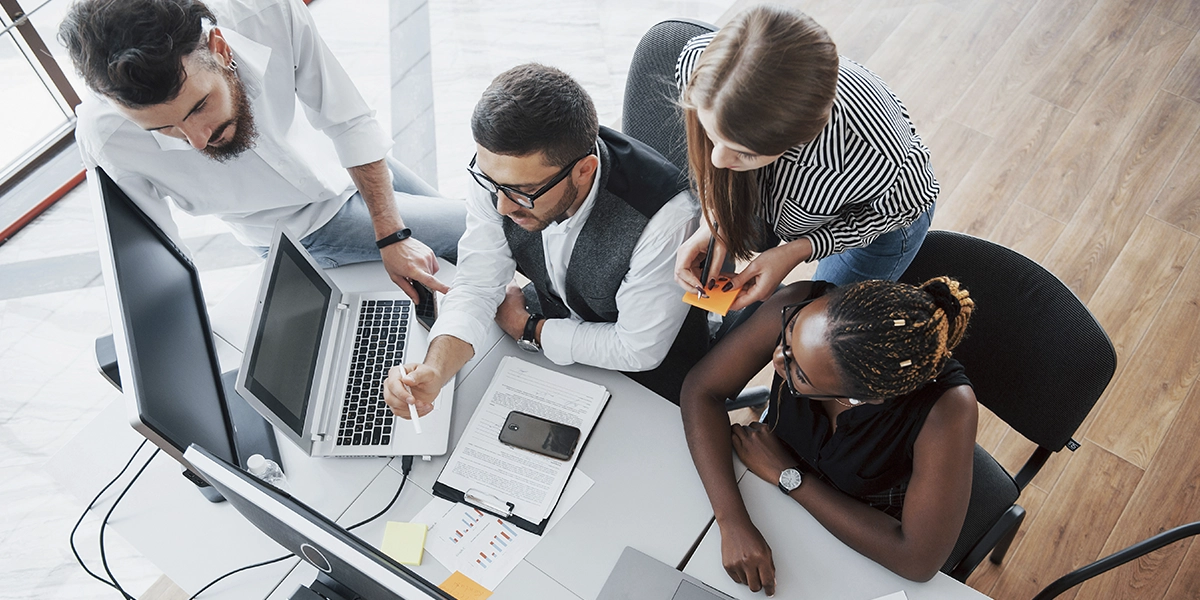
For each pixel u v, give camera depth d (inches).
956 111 115.7
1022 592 79.8
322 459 58.3
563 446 57.5
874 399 48.1
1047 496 85.4
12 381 98.4
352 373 62.2
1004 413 64.9
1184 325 96.0
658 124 70.9
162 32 49.7
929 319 45.1
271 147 67.8
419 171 114.3
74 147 114.7
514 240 62.9
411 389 57.5
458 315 61.9
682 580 51.6
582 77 122.4
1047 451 64.5
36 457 92.7
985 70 119.7
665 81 69.1
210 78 53.7
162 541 55.6
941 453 50.1
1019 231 104.6
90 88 51.8
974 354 64.0
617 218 58.0
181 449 45.1
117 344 44.8
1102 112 114.8
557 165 51.1
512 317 64.4
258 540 55.5
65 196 114.6
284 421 54.1
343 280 70.6
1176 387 91.6
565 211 56.6
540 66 50.8
